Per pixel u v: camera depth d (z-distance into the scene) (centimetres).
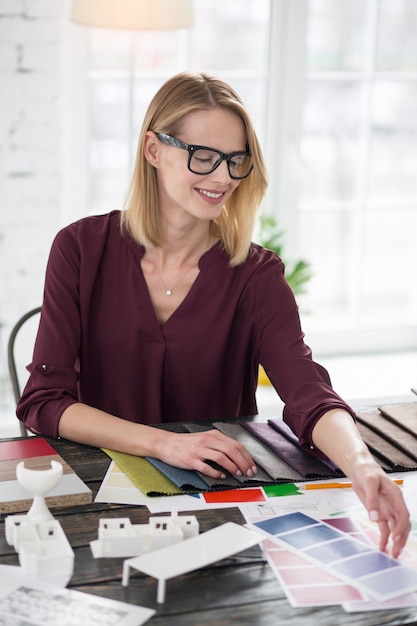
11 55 327
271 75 377
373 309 625
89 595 131
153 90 368
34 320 348
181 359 205
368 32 388
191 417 210
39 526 143
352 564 141
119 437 178
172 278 205
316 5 381
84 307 204
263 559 142
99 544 140
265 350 204
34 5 325
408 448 180
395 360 407
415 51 396
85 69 350
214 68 372
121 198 376
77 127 354
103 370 208
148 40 361
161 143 193
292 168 388
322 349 409
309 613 129
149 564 133
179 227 200
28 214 343
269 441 183
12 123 334
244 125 191
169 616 127
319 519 155
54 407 187
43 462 171
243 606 130
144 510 157
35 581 133
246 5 370
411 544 148
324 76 386
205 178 188
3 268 345
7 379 346
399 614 130
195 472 169
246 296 206
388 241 652
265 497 162
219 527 145
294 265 390
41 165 341
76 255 205
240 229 204
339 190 518
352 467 160
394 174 592
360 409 206
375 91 396
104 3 309
